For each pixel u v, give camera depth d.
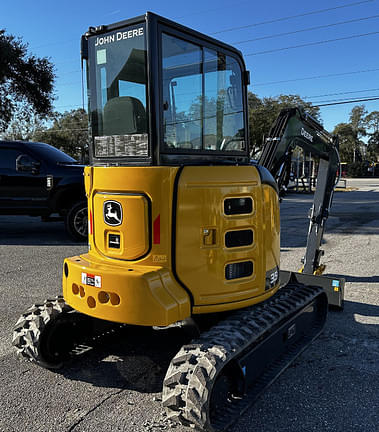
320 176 5.60
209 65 3.28
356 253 8.11
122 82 3.09
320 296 4.42
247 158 3.68
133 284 2.77
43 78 21.12
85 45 3.30
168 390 2.62
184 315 2.90
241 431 2.79
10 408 3.04
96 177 3.16
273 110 39.88
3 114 21.70
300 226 11.43
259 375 3.22
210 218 2.99
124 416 2.95
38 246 8.51
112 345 4.04
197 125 3.21
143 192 2.90
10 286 5.86
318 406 3.08
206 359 2.60
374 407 3.07
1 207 9.06
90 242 3.37
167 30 2.94
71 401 3.13
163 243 2.90
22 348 3.42
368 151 77.50
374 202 19.12
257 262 3.28
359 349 4.01
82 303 3.05
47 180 8.93
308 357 3.84
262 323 3.12
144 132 2.98
